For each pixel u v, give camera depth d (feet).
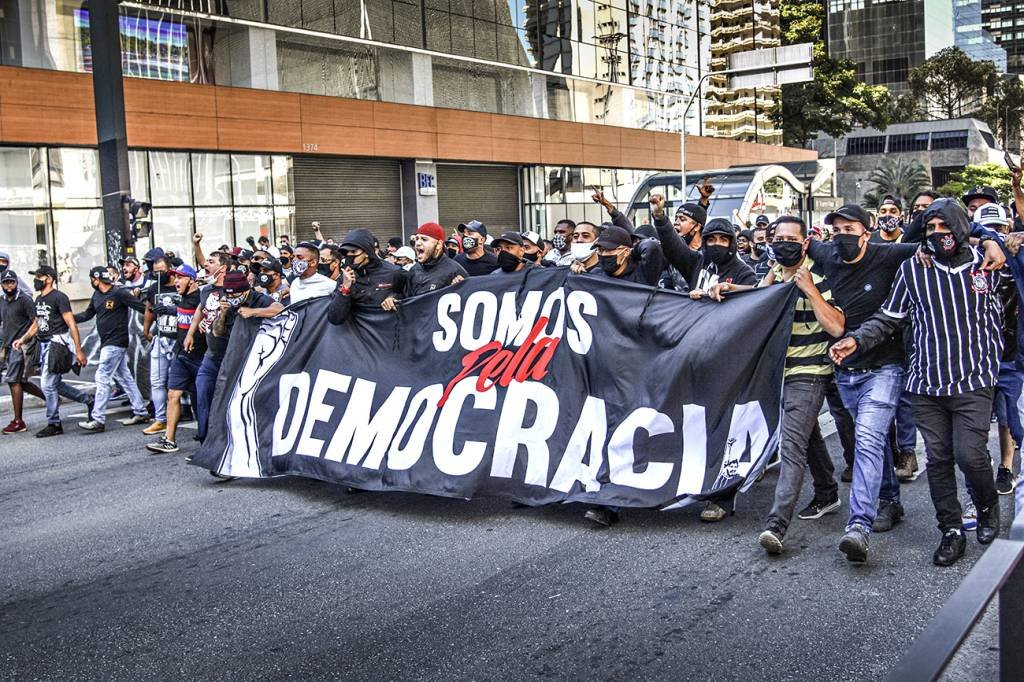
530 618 14.76
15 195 75.77
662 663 13.05
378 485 21.56
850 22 487.20
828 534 18.35
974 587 6.36
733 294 18.90
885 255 16.81
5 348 33.27
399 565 17.48
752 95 173.37
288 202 96.32
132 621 15.34
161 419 31.71
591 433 19.86
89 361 40.06
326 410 23.24
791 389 17.52
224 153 89.76
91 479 25.64
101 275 32.53
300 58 95.45
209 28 87.04
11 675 13.50
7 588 17.17
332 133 97.71
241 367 24.94
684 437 18.90
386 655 13.62
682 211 24.39
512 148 119.85
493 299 21.90
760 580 16.01
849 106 187.32
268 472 23.66
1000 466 21.27
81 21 78.59
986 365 16.15
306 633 14.55
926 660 5.64
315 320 24.29
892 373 16.87
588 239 23.20
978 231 16.01
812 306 16.97
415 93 107.45
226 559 18.30
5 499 23.89
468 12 113.70
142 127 81.97
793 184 83.82
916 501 20.43
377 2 102.37
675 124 151.94
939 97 423.23
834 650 13.23
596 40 134.10
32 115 75.25
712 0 159.94
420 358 22.49
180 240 86.43
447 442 21.20
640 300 19.99
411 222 108.99
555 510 20.51
